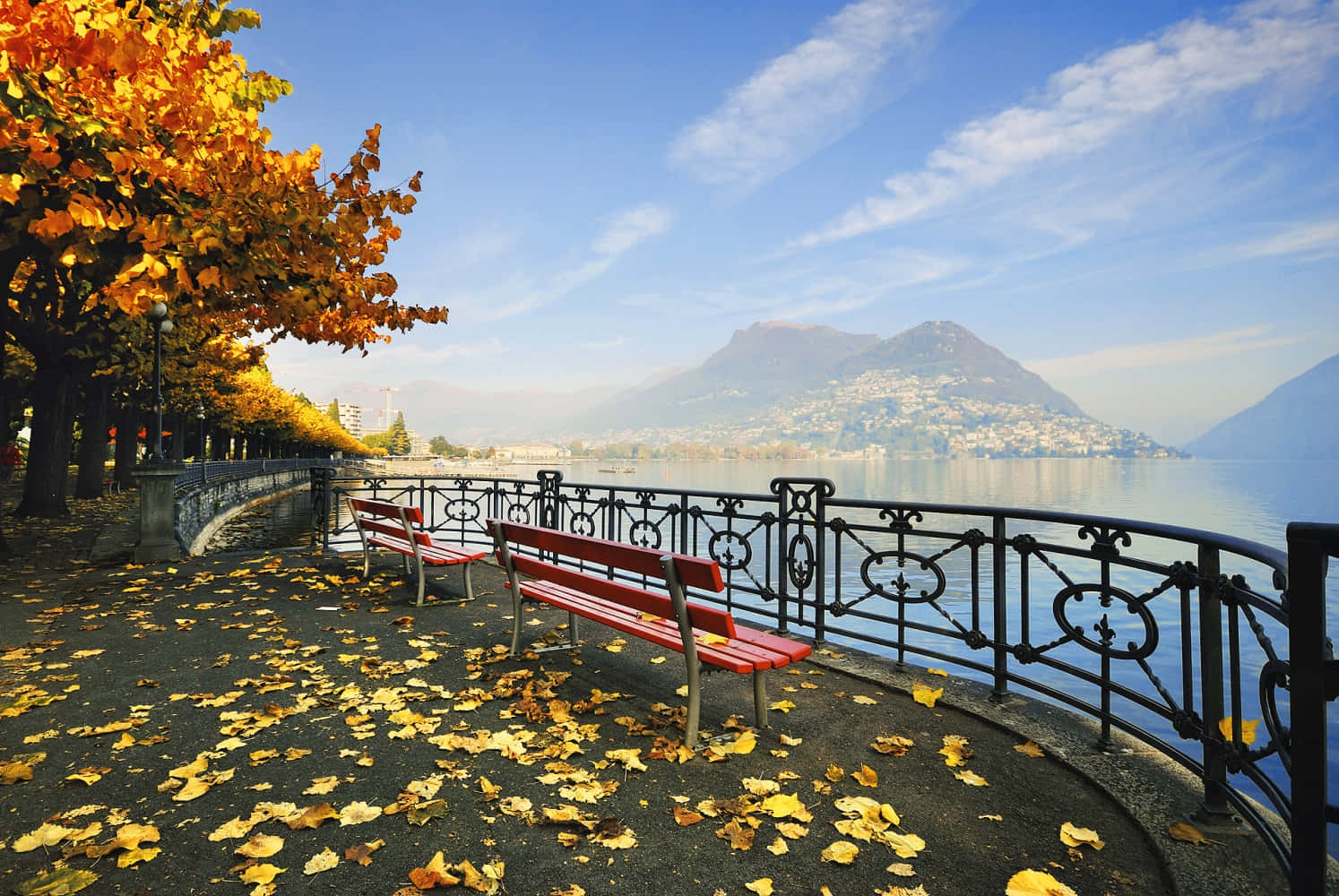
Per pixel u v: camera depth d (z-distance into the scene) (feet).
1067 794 10.90
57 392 59.11
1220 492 474.90
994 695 14.65
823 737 13.03
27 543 41.93
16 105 16.96
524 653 18.28
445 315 28.68
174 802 10.53
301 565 31.65
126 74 17.31
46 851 9.16
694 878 8.71
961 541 15.20
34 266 49.19
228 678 16.34
